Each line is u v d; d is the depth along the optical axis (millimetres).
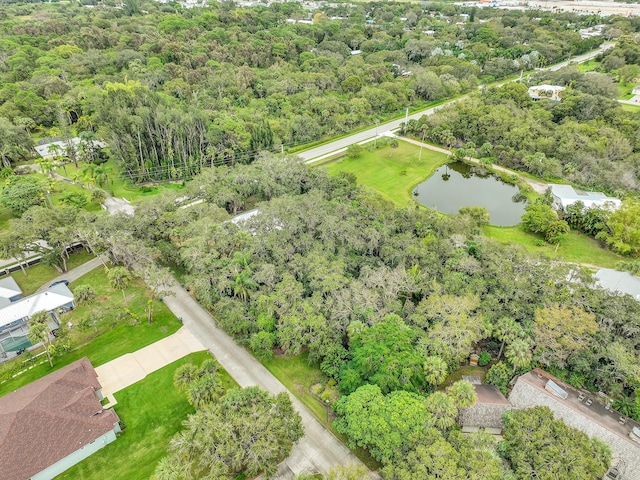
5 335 59406
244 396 43844
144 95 110375
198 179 89812
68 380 49062
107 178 102000
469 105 133375
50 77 137375
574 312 54031
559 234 81062
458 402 44188
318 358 55156
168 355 57281
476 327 52531
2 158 100750
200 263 62656
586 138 109438
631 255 78812
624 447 42344
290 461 43938
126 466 43688
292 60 180750
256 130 111625
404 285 60469
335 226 71188
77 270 74500
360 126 140000
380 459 40469
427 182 108812
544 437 40688
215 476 37688
